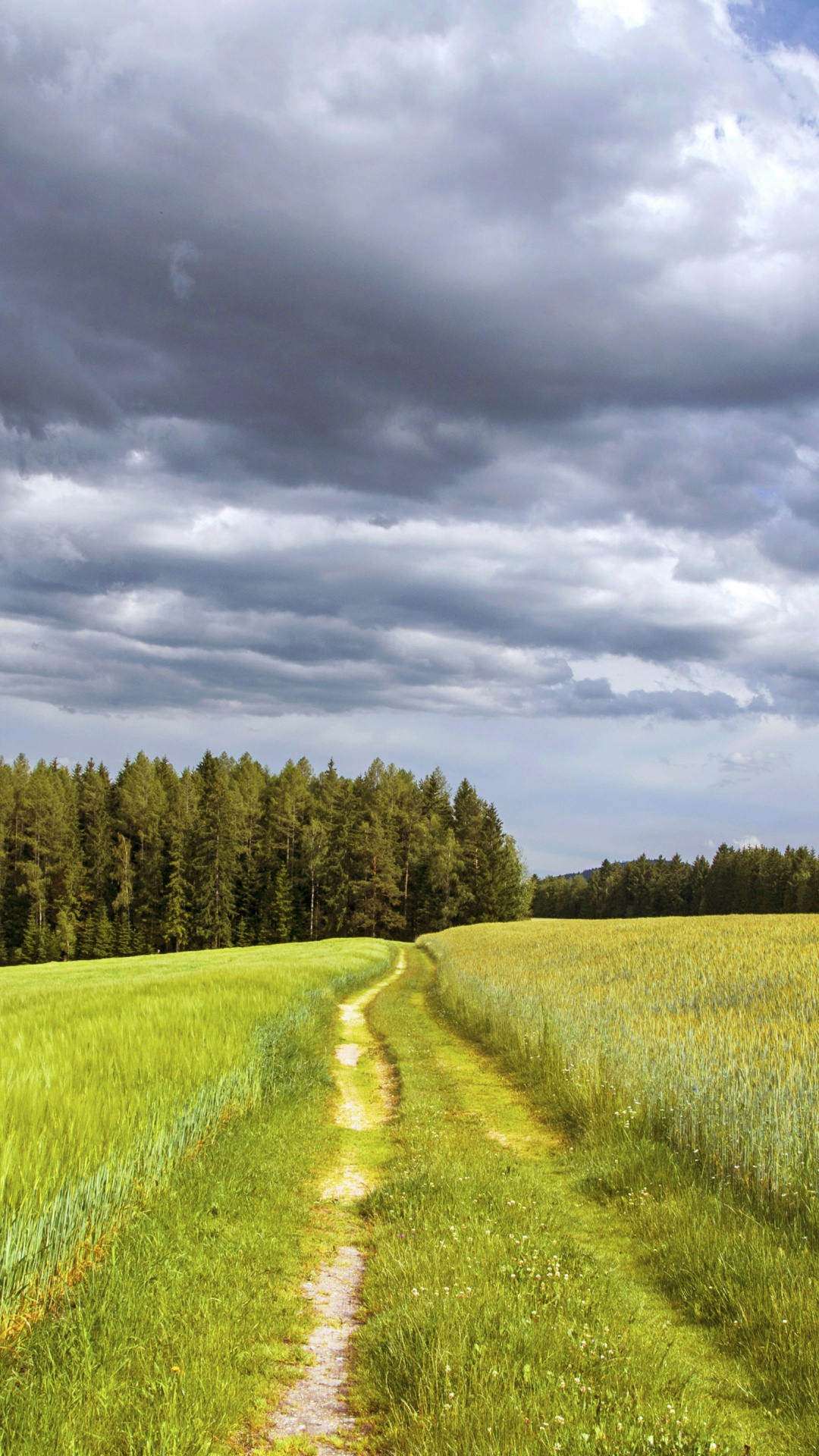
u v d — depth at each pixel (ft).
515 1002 60.80
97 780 331.77
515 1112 41.06
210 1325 17.03
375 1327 17.72
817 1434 13.97
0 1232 17.37
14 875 266.98
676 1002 56.49
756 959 78.18
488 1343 15.74
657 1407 13.92
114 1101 26.40
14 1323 16.61
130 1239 20.61
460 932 222.69
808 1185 23.65
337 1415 14.98
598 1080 37.58
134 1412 13.69
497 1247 20.93
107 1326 16.33
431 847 309.83
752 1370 16.37
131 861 304.91
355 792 348.18
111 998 57.11
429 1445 12.71
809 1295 18.31
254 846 318.45
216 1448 13.50
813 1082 30.63
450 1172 27.99
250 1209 24.75
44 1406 13.52
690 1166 28.48
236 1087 35.86
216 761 392.06
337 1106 42.65
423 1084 46.70
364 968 116.67
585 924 227.20
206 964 150.82
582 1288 19.19
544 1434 12.64
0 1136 20.88
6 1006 65.21
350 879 284.82
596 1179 29.19
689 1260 21.11
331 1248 23.80
